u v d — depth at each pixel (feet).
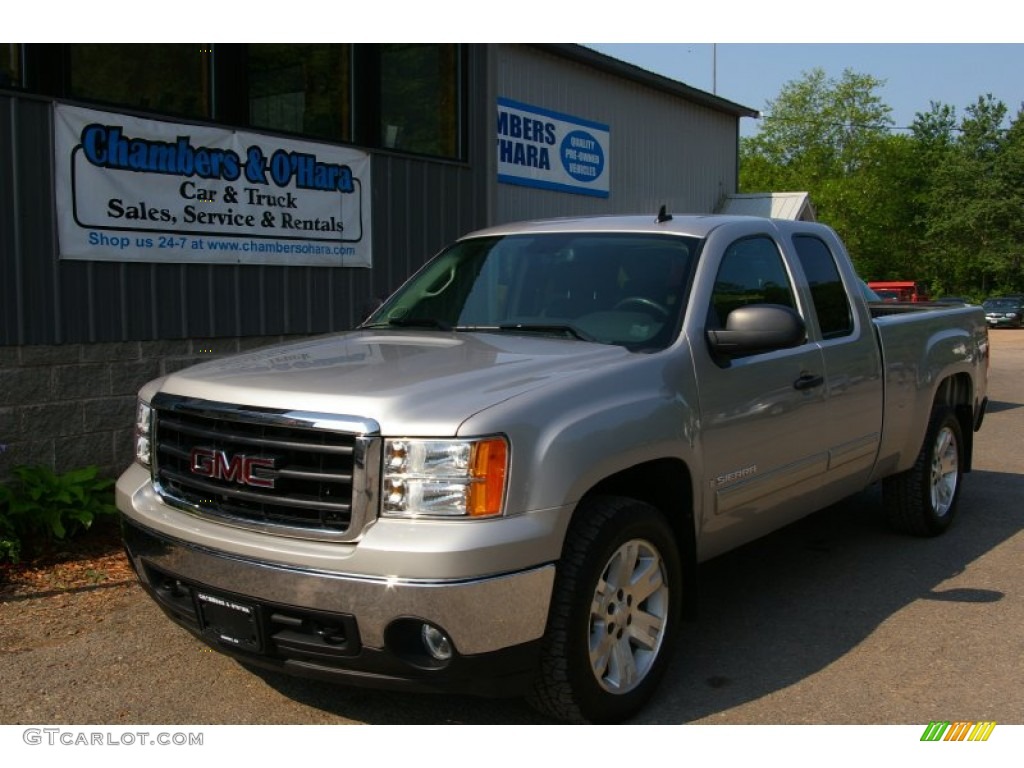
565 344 13.67
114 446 22.29
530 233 16.92
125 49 22.16
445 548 10.26
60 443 21.29
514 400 11.15
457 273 16.81
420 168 29.96
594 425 11.59
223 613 11.49
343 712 12.66
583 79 43.78
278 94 25.70
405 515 10.57
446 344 13.92
